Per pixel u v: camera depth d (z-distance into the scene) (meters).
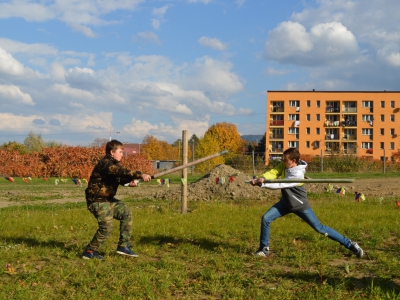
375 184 22.69
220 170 19.05
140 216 11.32
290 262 6.51
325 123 66.31
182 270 6.06
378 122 66.00
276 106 67.56
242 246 7.55
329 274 5.84
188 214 11.66
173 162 45.31
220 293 5.21
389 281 5.56
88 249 6.71
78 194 19.69
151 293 5.11
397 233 8.75
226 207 13.12
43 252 7.05
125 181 6.96
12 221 10.48
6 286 5.29
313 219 6.77
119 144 6.75
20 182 27.72
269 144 67.56
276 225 9.43
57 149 32.25
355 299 4.99
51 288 5.36
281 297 4.99
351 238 8.30
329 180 6.38
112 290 5.28
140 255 7.06
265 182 6.62
